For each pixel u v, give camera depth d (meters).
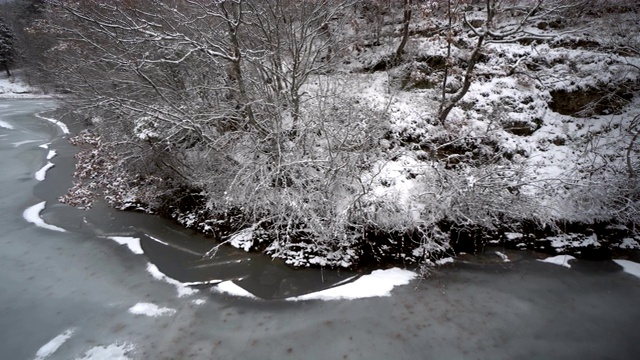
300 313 5.75
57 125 16.19
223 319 5.62
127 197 9.29
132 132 8.52
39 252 7.25
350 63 11.76
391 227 7.37
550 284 6.39
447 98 9.70
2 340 5.12
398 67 10.80
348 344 5.12
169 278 6.56
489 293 6.18
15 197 9.55
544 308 5.83
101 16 7.62
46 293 6.09
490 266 6.86
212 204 8.32
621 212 7.61
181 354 4.95
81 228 8.20
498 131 9.05
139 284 6.39
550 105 9.72
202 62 8.45
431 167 7.86
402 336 5.26
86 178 10.48
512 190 7.86
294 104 8.29
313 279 6.55
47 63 12.86
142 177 9.62
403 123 9.08
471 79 8.49
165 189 9.05
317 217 7.12
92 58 8.90
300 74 8.05
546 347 5.07
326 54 10.57
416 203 7.62
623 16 10.64
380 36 11.75
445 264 6.90
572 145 9.02
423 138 8.91
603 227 7.72
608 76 9.56
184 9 8.41
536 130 9.30
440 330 5.37
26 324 5.41
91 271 6.72
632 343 5.14
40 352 4.95
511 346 5.09
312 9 8.19
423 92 10.17
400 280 6.47
